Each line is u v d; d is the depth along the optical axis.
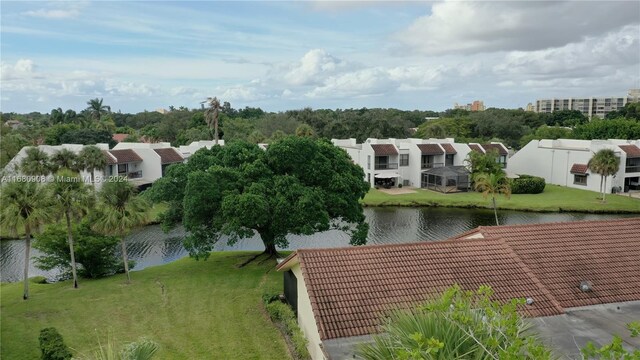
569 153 67.56
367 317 14.93
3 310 25.12
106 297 26.64
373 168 67.94
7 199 25.39
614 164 57.03
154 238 42.94
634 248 19.88
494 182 49.03
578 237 20.45
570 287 17.33
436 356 7.71
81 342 20.91
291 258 18.67
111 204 28.38
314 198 29.66
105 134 87.62
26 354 20.06
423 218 50.81
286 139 32.50
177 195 33.00
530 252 19.23
